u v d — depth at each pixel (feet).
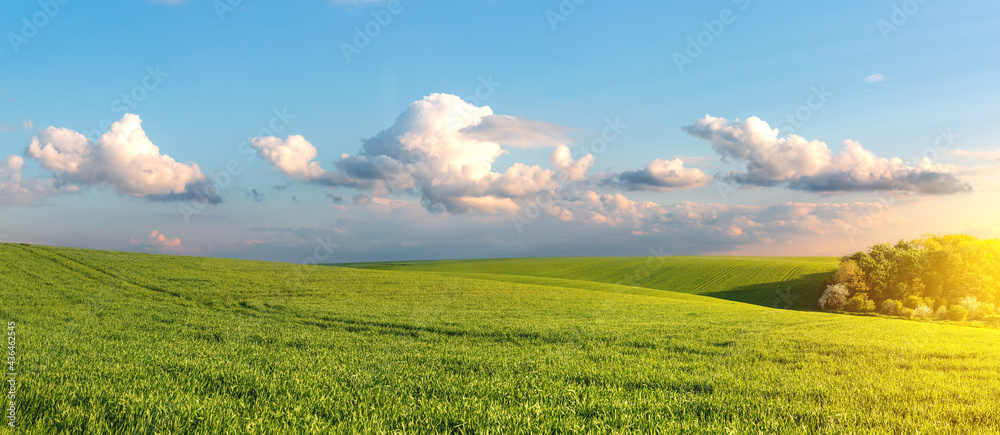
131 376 30.78
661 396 28.94
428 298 128.77
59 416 20.57
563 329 70.44
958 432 23.11
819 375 37.60
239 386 29.12
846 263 234.79
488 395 28.89
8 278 119.03
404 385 31.07
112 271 144.46
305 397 27.02
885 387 32.89
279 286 139.33
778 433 22.50
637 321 85.76
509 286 178.50
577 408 26.05
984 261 211.20
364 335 62.85
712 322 86.28
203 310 90.27
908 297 206.18
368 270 207.72
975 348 56.13
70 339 48.47
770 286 270.26
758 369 40.19
